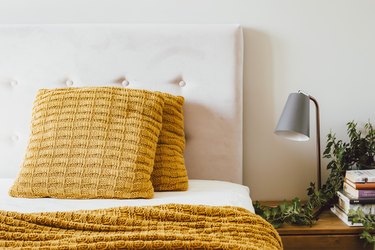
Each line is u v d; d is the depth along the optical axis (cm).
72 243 110
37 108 180
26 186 165
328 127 215
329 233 174
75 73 206
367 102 214
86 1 213
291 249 175
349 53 212
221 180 206
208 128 205
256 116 215
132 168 164
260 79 214
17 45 207
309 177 217
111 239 112
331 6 211
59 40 206
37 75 207
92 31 205
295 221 179
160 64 205
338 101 214
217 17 212
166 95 192
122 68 205
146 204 154
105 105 174
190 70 204
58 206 152
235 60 204
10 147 210
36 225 122
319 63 213
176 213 131
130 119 172
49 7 214
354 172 186
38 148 170
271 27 212
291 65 213
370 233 174
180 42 204
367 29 211
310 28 212
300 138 184
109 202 157
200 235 119
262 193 219
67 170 165
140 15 213
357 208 177
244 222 134
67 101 177
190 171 206
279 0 211
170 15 213
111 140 168
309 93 214
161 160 178
